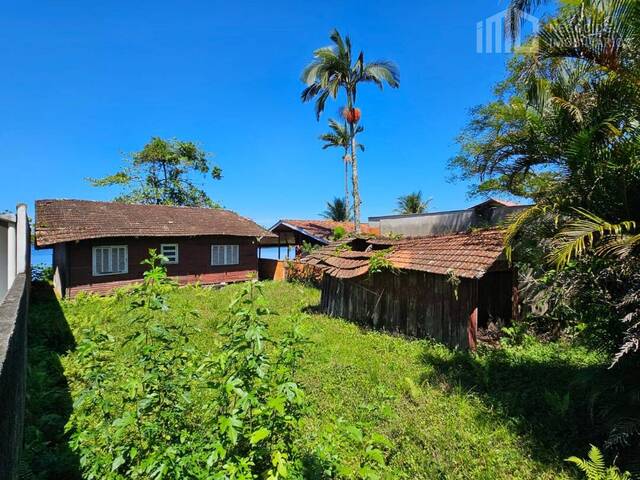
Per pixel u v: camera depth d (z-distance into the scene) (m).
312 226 25.05
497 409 4.95
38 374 5.57
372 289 10.19
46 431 4.17
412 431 4.42
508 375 6.13
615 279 4.12
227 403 2.66
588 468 3.37
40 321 9.45
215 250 19.86
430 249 9.38
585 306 4.46
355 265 10.52
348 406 4.98
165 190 31.36
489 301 10.05
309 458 2.77
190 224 19.78
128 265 16.80
